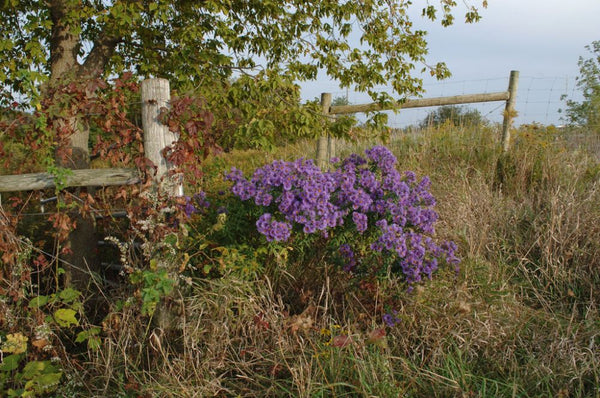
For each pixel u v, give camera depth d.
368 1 4.95
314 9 5.11
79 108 3.05
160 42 5.12
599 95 8.30
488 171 5.96
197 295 3.05
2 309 2.78
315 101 5.01
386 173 3.50
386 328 2.94
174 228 2.96
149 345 2.86
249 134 4.20
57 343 2.99
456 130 7.28
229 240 3.30
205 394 2.46
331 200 3.30
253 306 2.86
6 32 4.39
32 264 3.65
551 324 3.11
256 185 3.28
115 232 3.99
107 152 3.07
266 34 5.20
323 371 2.39
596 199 4.50
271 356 2.69
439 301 3.08
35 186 3.01
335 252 3.33
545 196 4.89
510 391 2.46
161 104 2.88
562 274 3.67
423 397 2.45
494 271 3.70
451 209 4.73
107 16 3.95
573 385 2.55
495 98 7.08
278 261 3.14
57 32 4.30
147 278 2.75
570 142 6.91
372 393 2.35
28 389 2.47
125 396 2.53
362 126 5.27
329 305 3.17
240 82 4.60
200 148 3.14
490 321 2.96
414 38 5.33
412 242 3.10
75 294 2.93
